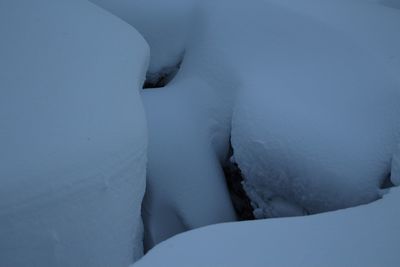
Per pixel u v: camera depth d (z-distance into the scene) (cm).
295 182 260
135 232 201
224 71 314
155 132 300
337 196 248
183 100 324
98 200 171
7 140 163
